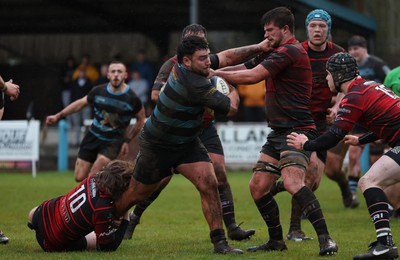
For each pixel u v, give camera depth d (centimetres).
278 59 1748
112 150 2662
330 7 5222
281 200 3175
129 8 5938
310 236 2177
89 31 6419
